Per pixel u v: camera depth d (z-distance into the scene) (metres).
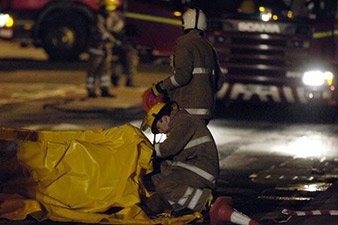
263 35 33.00
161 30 36.00
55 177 16.47
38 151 16.55
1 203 16.45
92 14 50.81
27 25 50.97
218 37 33.28
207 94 18.70
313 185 20.39
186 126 16.66
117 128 16.91
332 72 32.31
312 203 18.20
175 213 16.66
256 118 32.34
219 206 15.61
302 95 32.84
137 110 33.09
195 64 18.62
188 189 16.42
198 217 16.41
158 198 16.66
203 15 19.03
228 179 20.94
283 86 33.00
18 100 35.22
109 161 16.41
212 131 28.80
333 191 19.48
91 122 29.53
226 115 33.00
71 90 39.38
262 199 18.84
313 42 32.69
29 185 16.70
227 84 33.19
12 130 16.64
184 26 19.16
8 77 43.75
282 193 19.47
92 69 36.81
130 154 16.41
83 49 51.34
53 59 52.09
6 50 61.19
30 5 50.94
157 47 36.22
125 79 45.62
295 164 23.05
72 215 16.20
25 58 54.88
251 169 22.27
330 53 32.38
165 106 16.94
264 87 33.09
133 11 36.62
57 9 51.12
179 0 35.66
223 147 25.53
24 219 16.36
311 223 16.00
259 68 32.97
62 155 16.50
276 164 23.00
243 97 33.12
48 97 36.56
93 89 36.84
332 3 33.22
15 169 16.92
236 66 33.12
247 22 33.12
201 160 16.69
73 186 16.39
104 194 16.33
